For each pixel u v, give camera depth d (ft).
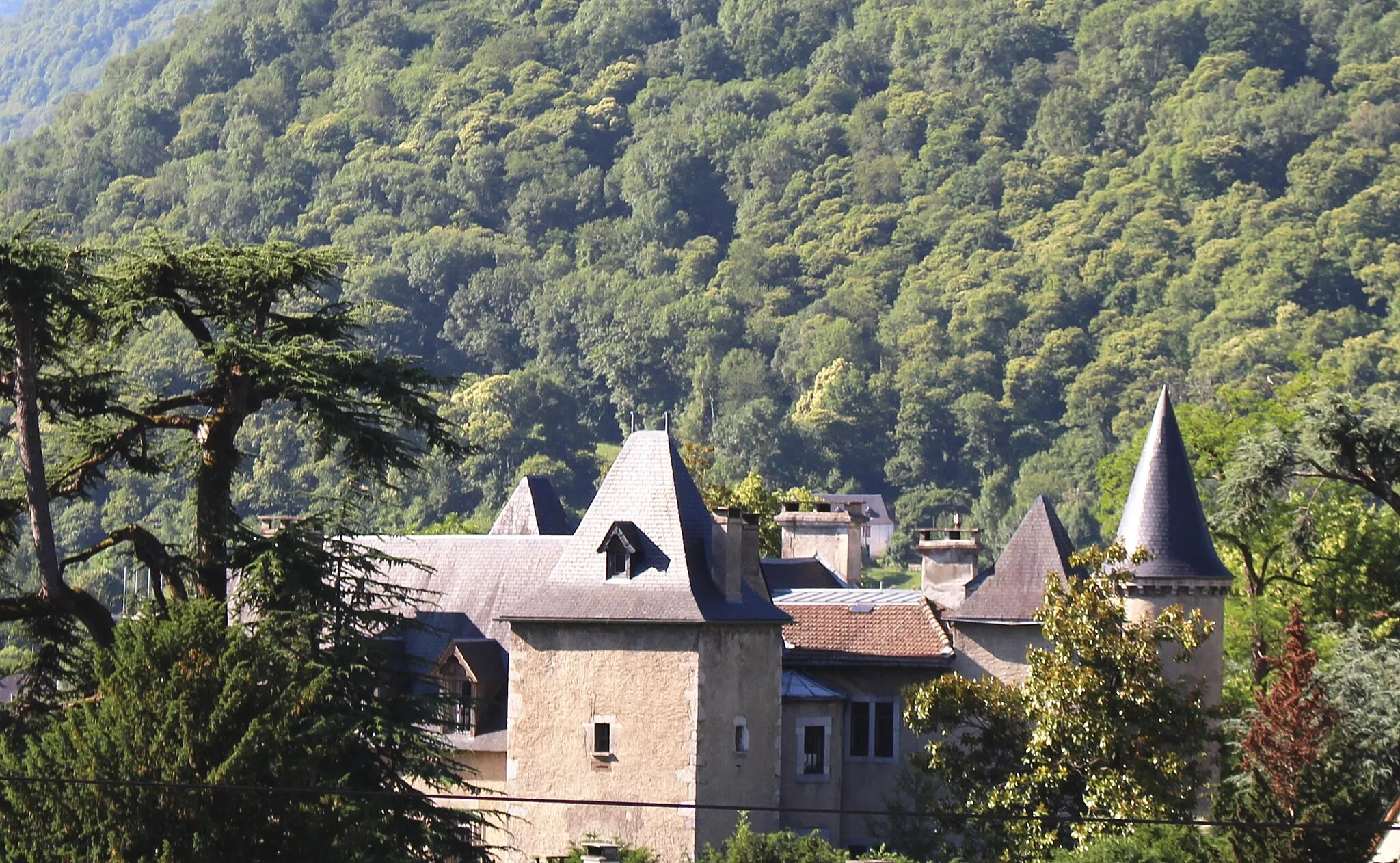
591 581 444.55
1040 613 419.54
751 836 401.90
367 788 368.48
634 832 432.66
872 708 468.34
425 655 469.98
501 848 398.83
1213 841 396.37
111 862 310.86
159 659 330.13
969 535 517.14
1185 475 479.41
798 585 545.85
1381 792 412.36
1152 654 410.52
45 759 321.93
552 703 440.04
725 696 437.58
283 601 385.50
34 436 390.42
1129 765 400.26
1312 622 608.19
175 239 420.36
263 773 322.14
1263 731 399.85
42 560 389.19
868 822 463.42
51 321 406.21
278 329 422.00
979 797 417.69
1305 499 611.06
